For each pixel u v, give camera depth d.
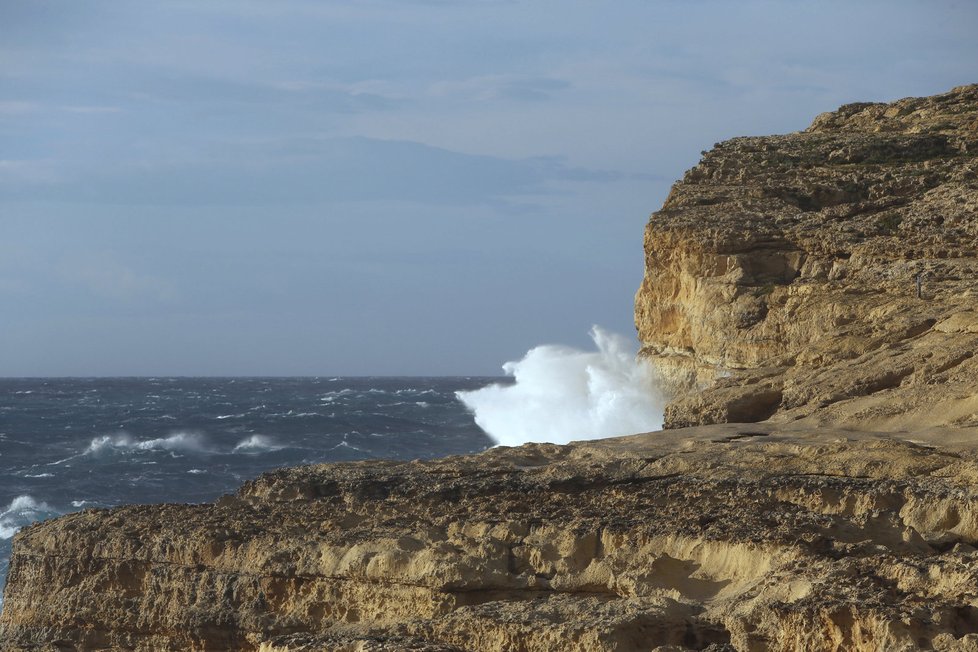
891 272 164.00
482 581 87.75
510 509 101.50
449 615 82.19
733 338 168.62
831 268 171.50
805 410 133.25
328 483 114.62
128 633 102.06
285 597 95.94
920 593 72.38
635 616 75.94
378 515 105.44
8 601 110.94
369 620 91.06
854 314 155.38
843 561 77.19
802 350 150.88
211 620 97.38
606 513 95.81
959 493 89.88
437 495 107.75
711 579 84.94
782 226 183.38
